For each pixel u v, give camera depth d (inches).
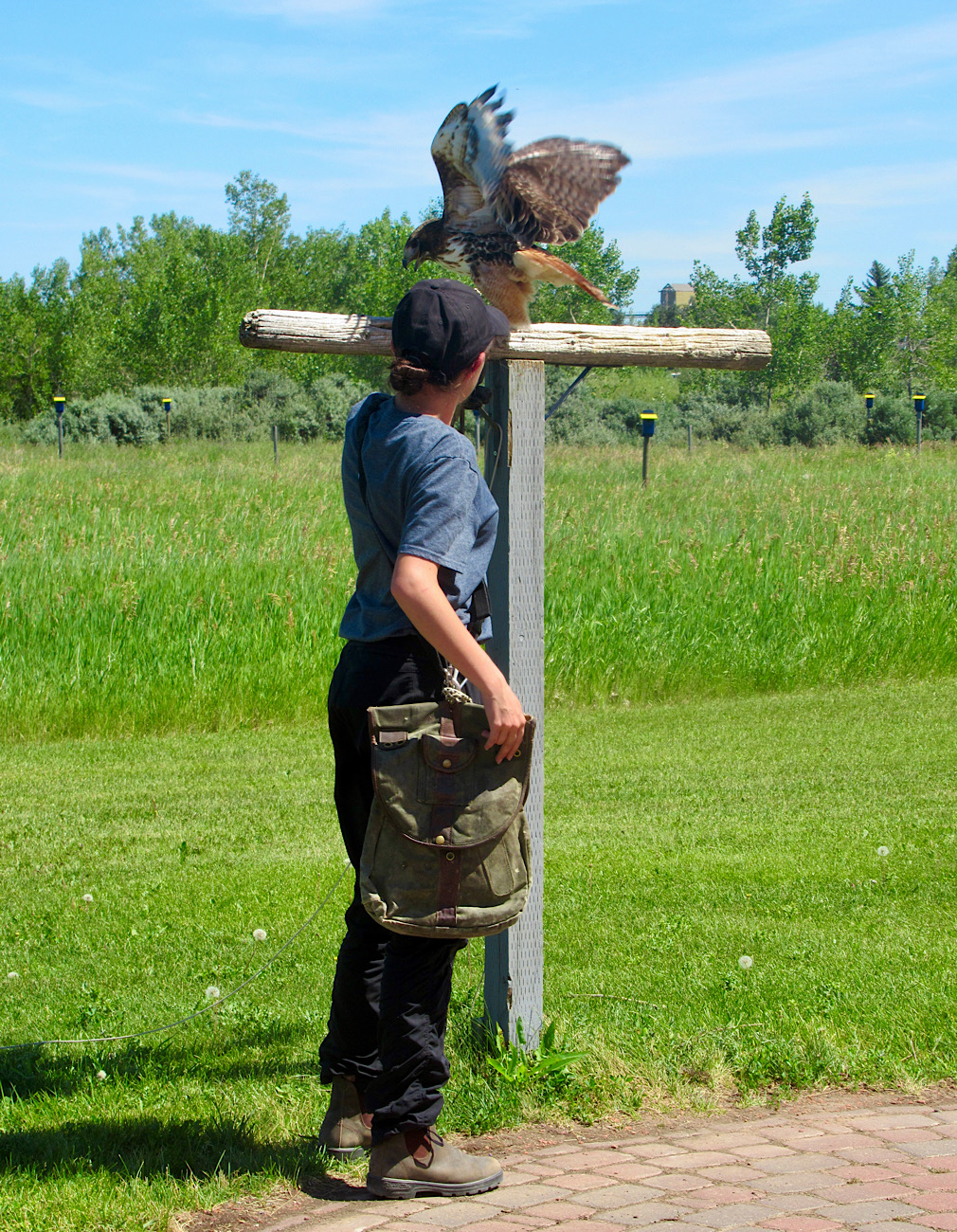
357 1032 156.2
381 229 4424.2
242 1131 167.5
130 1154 161.0
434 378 145.5
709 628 614.5
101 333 3245.6
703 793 407.5
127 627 548.1
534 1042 193.3
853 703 558.3
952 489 959.6
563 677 572.1
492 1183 147.3
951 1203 141.3
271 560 639.8
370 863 138.1
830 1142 162.1
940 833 350.6
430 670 145.0
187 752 480.4
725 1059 190.7
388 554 146.0
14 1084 190.9
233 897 302.5
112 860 339.3
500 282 187.6
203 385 2898.6
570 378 2482.8
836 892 297.4
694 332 197.8
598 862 326.6
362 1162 157.2
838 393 1982.0
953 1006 213.9
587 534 718.5
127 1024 219.6
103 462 1314.0
